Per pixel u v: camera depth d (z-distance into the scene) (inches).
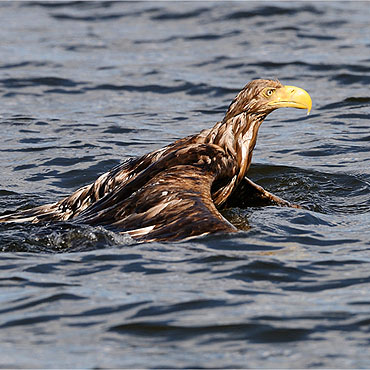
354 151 673.6
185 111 851.4
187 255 390.0
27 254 405.4
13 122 800.3
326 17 1267.2
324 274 373.7
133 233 413.4
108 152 686.5
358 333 310.0
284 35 1168.2
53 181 605.3
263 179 593.3
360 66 989.8
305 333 310.8
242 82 950.4
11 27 1273.4
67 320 324.2
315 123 787.4
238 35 1178.6
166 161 466.9
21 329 318.0
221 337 308.2
